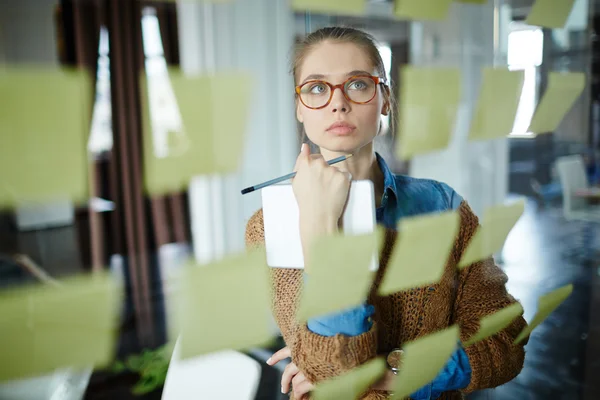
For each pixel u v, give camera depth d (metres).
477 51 1.56
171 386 0.94
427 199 0.63
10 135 0.25
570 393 1.44
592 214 2.11
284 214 0.44
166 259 2.22
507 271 1.87
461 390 0.68
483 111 0.45
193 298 0.31
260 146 1.40
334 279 0.37
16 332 0.27
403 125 0.39
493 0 1.56
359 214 0.44
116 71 1.36
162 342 1.87
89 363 0.30
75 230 2.34
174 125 0.30
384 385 0.52
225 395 0.96
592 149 2.07
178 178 0.30
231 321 0.33
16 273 1.92
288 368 0.60
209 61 1.10
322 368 0.49
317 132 0.52
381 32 1.25
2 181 0.25
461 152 2.24
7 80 0.25
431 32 1.43
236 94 0.31
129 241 2.34
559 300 0.64
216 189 2.08
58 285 0.29
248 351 1.76
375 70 0.52
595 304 1.79
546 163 2.40
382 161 0.61
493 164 2.44
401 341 0.57
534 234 2.12
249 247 0.63
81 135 0.27
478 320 0.59
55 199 0.26
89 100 0.27
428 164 2.04
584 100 1.83
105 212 2.29
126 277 2.18
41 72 0.26
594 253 1.95
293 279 0.55
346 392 0.43
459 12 1.53
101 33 1.47
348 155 0.53
